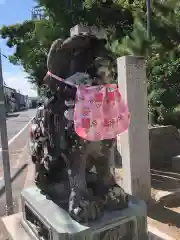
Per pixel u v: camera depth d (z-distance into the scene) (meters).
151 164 5.81
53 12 5.27
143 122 4.01
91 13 4.94
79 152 2.17
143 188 4.04
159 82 5.76
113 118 2.06
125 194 2.42
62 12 5.16
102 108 2.02
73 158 2.20
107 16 5.06
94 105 2.00
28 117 29.73
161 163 5.93
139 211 2.36
